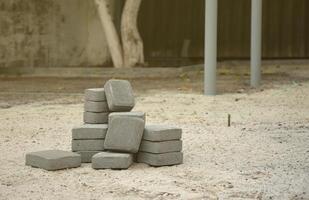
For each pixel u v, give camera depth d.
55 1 32.59
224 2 35.88
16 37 32.00
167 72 28.88
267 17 36.06
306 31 36.12
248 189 9.40
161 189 9.46
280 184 9.67
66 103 19.88
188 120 16.28
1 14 31.59
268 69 30.31
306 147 12.59
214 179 10.06
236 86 24.09
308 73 28.28
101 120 11.95
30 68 30.22
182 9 35.94
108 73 29.09
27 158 11.13
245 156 11.80
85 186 9.67
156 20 36.03
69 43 32.94
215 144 12.99
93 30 33.00
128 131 11.02
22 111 18.05
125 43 30.05
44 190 9.44
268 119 16.45
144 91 22.75
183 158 11.72
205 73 21.62
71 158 10.97
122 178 10.19
